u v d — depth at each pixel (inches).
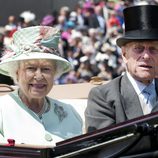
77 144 339.3
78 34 1606.8
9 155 352.8
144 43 427.2
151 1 1865.2
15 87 537.6
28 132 423.2
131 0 1863.9
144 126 323.3
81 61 1443.2
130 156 333.1
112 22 1729.8
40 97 422.3
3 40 1529.3
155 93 444.8
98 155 338.3
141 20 431.2
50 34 426.0
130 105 436.5
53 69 425.7
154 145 328.2
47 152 341.7
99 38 1620.3
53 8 2217.0
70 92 554.6
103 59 1454.2
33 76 419.2
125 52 438.0
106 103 436.1
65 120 440.8
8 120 423.5
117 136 330.6
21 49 421.4
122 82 443.8
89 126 435.8
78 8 1849.2
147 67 429.7
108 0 1851.6
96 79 582.6
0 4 2226.9
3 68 433.4
